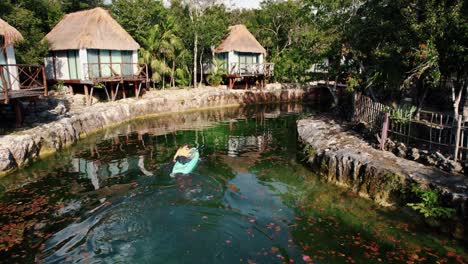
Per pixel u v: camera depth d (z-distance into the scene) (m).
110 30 26.52
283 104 34.75
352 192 10.57
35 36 23.53
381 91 18.70
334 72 21.05
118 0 33.50
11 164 12.78
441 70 12.15
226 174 12.77
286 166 13.77
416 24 11.64
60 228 8.62
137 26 32.06
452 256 7.33
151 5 33.72
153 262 7.11
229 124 23.61
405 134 11.55
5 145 12.95
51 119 17.98
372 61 16.45
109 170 13.09
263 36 44.84
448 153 10.05
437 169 9.62
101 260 7.19
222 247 7.68
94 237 8.08
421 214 8.59
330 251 7.62
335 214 9.39
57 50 25.73
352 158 10.98
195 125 23.12
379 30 14.17
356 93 17.06
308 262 7.19
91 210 9.53
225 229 8.48
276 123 23.98
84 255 7.37
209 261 7.16
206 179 11.98
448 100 17.95
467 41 10.67
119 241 7.89
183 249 7.59
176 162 13.17
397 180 9.38
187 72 35.16
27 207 9.88
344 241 8.03
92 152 15.75
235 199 10.37
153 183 11.54
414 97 17.75
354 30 15.69
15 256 7.43
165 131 20.94
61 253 7.47
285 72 39.25
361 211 9.42
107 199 10.25
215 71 35.56
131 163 14.02
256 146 17.27
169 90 31.80
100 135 19.47
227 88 35.59
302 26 40.38
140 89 28.91
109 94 27.56
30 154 13.96
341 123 17.25
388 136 12.41
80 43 24.38
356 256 7.43
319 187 11.25
